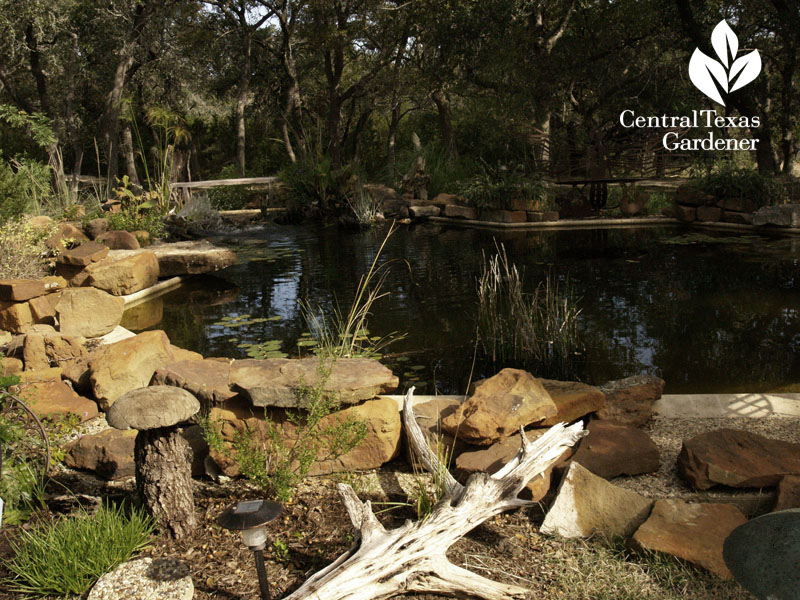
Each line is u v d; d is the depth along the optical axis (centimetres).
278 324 644
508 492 266
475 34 1816
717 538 248
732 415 366
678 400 387
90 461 327
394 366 514
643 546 246
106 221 977
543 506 283
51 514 286
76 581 237
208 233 1292
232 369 328
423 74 2002
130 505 295
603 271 853
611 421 350
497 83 1916
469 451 319
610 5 1770
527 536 266
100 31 2139
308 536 267
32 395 389
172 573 236
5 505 276
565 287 763
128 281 745
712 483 282
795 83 1894
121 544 251
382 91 2166
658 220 1323
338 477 316
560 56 1791
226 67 2716
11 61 2077
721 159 1509
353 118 2928
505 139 1923
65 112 2177
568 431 295
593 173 1482
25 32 1961
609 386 381
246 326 640
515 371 353
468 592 226
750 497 279
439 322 631
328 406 305
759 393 427
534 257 969
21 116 1212
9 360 466
